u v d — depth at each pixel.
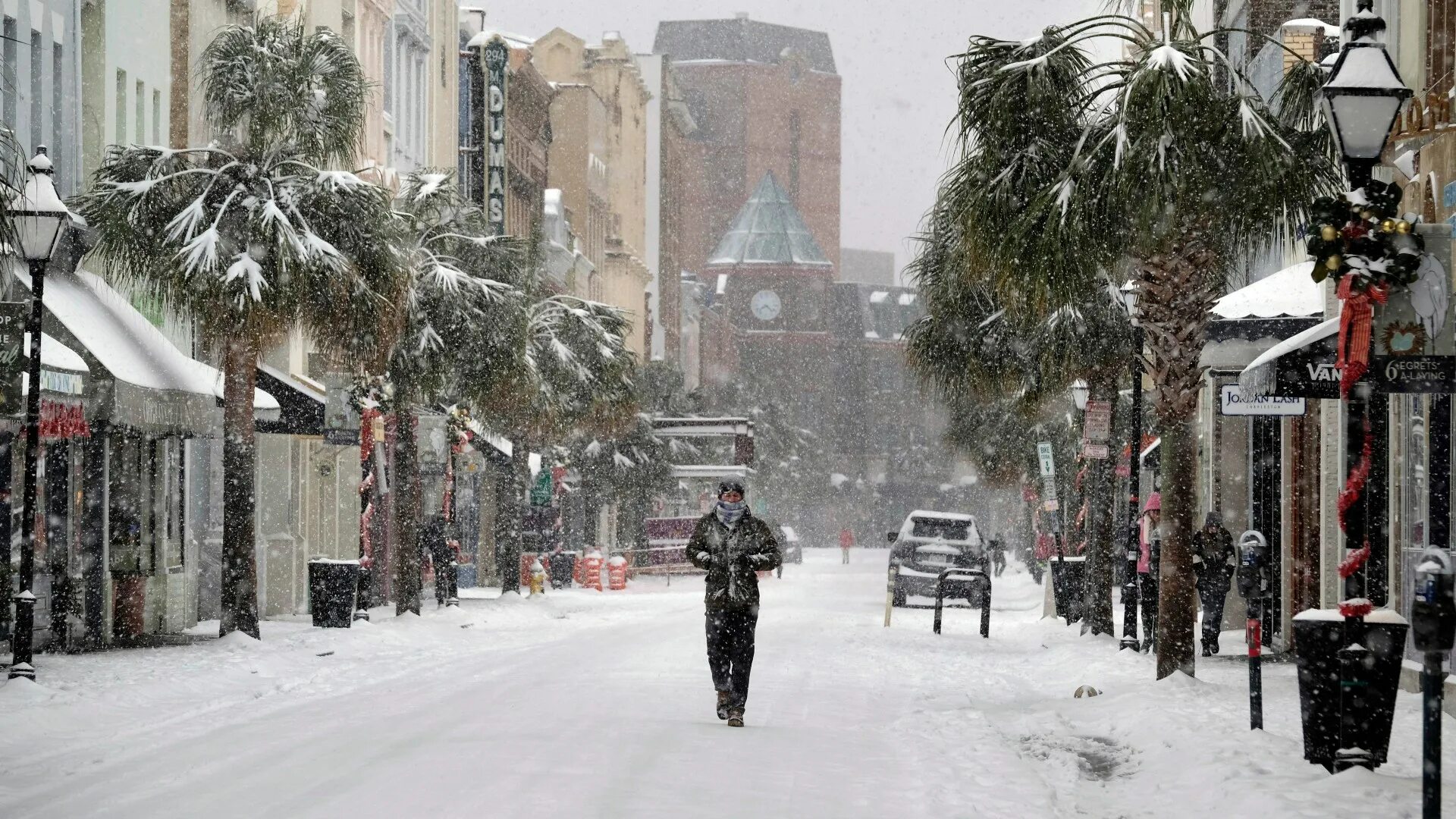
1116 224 47.38
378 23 133.88
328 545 115.56
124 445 74.00
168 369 70.69
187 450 86.06
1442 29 47.38
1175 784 32.78
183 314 68.38
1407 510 48.69
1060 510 139.88
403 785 30.09
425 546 102.81
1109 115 48.81
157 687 50.44
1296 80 48.53
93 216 66.50
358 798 28.72
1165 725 40.09
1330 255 31.09
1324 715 32.94
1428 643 23.88
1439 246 31.27
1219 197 47.09
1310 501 69.06
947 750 36.75
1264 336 60.78
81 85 76.50
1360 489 31.62
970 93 48.19
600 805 28.06
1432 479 40.44
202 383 73.69
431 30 155.25
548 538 159.00
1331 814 27.84
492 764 32.59
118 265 74.50
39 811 27.95
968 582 111.31
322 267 66.44
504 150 168.12
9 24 69.31
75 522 70.88
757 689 50.25
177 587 82.88
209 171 67.62
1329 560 62.78
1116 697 47.50
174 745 36.75
